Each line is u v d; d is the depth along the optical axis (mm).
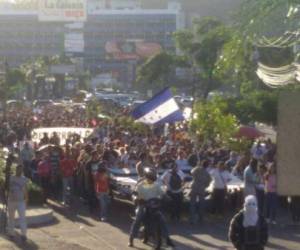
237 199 21969
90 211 22016
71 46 171500
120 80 164500
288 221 20578
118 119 43125
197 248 16609
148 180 16469
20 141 34938
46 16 163000
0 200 19047
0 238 16844
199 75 62656
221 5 130625
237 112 32281
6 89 73750
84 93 111938
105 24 175000
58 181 24438
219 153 25547
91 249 16141
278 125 3205
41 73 123250
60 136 36406
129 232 18625
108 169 21984
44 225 19422
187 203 20875
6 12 174250
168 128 37969
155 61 78750
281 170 3189
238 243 10055
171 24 169125
